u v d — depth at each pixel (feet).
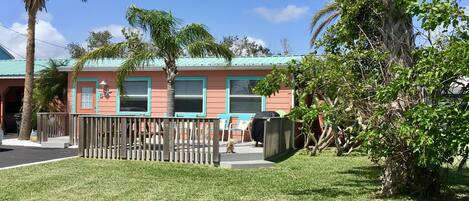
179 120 38.37
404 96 22.65
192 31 44.21
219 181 30.42
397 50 24.54
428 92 21.86
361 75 26.08
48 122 51.37
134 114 59.62
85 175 31.94
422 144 19.67
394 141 23.15
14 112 78.43
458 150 19.94
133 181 29.99
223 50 45.37
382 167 26.09
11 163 37.70
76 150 46.65
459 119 18.78
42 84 66.13
